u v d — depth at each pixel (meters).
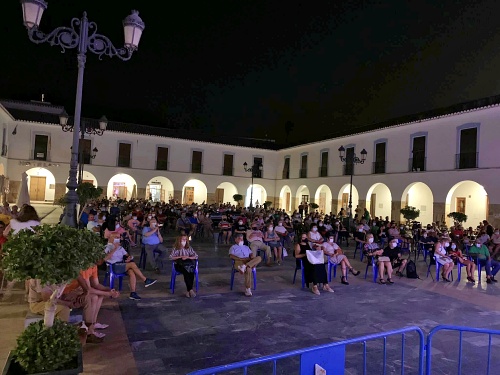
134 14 7.50
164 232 17.70
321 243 9.89
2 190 24.62
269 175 36.88
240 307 6.98
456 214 18.12
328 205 30.58
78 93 7.06
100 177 30.31
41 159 28.58
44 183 30.02
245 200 35.97
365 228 16.47
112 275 7.22
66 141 29.31
